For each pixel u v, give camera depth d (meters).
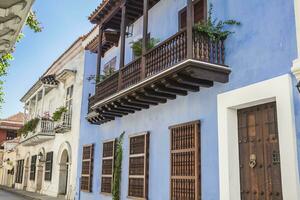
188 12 7.86
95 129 15.55
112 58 15.47
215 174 7.79
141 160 10.97
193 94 8.94
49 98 25.25
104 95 12.08
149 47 10.74
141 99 9.82
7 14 4.98
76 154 17.70
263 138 7.02
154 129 10.54
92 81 17.89
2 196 24.17
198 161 8.29
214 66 7.66
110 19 12.90
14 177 34.38
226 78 7.83
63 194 20.70
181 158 8.96
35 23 9.77
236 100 7.44
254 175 7.09
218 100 7.95
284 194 6.07
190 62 7.43
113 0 11.66
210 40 7.95
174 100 9.72
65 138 20.19
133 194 11.16
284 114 6.29
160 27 11.35
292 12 6.45
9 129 42.94
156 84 8.70
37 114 27.33
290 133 6.12
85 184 15.81
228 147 7.48
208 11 8.88
